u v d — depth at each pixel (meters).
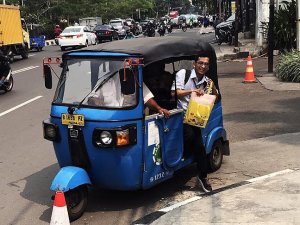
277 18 20.55
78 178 5.19
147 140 5.32
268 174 6.31
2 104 13.02
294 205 5.07
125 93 5.18
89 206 5.66
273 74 15.48
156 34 50.03
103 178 5.34
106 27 41.06
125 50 5.45
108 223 5.18
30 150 8.27
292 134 8.22
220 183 6.18
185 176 6.56
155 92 5.89
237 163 6.93
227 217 4.91
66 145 5.45
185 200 5.65
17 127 10.09
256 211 4.99
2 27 24.97
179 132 5.76
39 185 6.53
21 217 5.48
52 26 51.75
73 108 5.33
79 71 5.60
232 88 13.50
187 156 6.05
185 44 6.09
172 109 5.85
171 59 5.77
